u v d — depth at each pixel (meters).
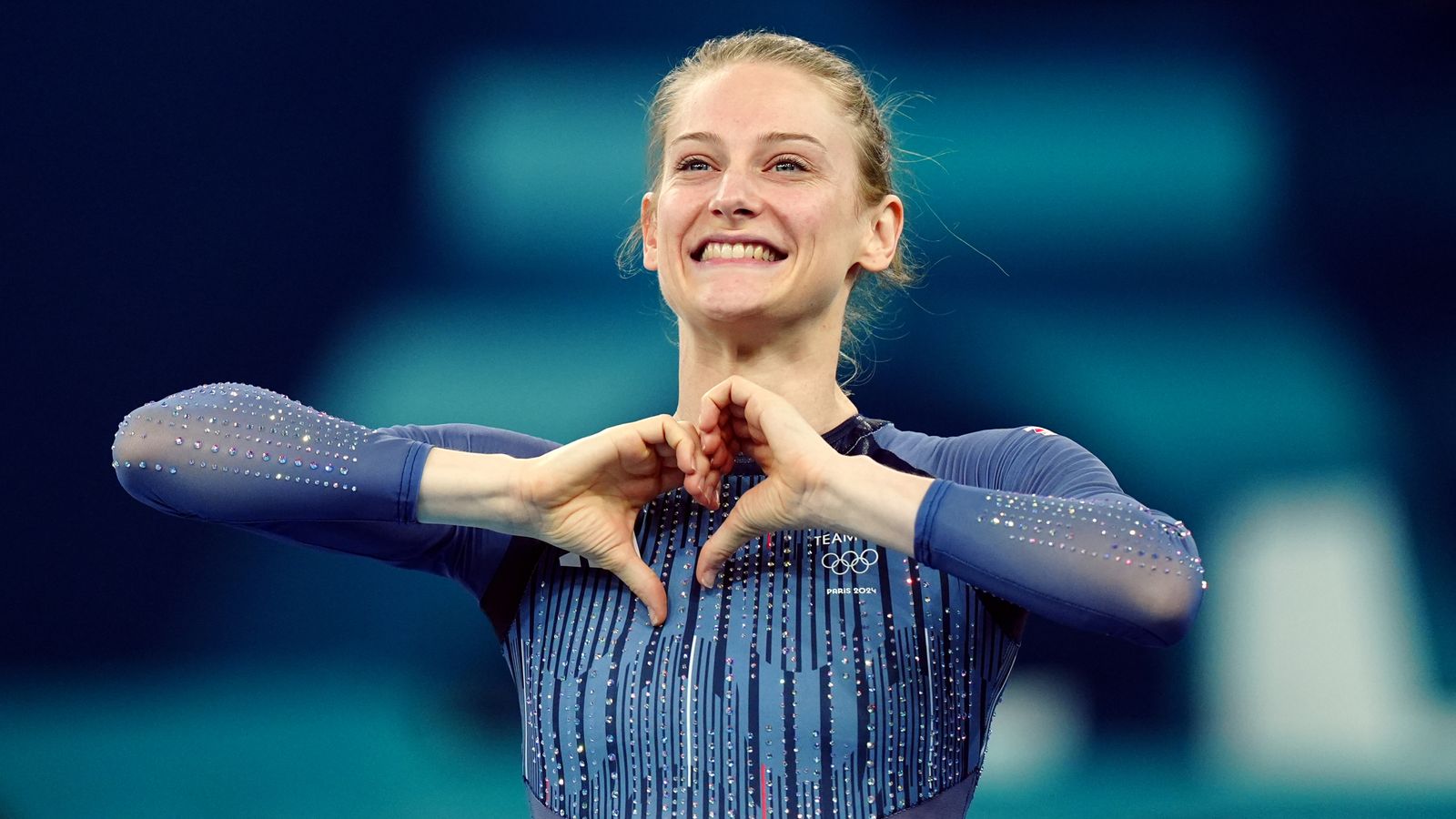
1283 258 21.72
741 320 7.27
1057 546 6.50
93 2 21.56
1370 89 21.58
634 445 7.09
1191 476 21.59
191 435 7.07
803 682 6.78
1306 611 21.03
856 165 7.70
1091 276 21.78
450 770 19.89
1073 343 21.70
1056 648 21.12
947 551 6.62
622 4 21.52
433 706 21.34
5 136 21.75
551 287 21.75
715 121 7.44
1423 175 21.53
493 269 21.81
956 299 21.73
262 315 21.98
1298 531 21.33
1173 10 21.58
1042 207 21.75
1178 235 21.75
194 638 22.06
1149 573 6.48
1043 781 19.88
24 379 22.11
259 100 21.78
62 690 21.64
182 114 21.80
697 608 7.02
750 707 6.75
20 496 22.19
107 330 22.06
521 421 21.61
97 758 19.50
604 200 21.69
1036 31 21.61
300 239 21.88
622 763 6.86
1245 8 21.53
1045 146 21.72
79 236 21.94
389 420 21.66
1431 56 21.42
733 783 6.72
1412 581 20.98
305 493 7.02
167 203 21.89
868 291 9.17
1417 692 20.61
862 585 6.99
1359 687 20.73
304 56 21.69
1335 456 21.38
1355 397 21.41
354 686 21.45
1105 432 21.75
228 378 22.06
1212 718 20.86
